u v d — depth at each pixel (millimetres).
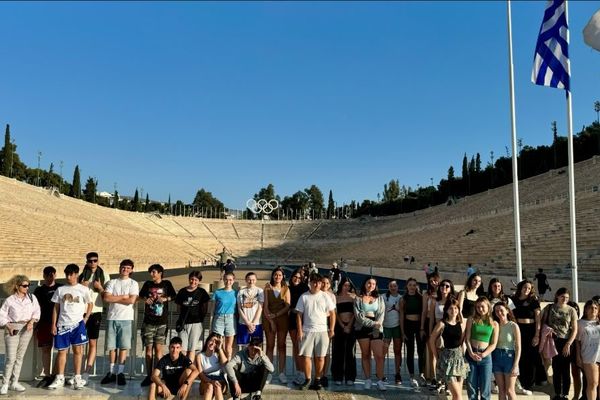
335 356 10305
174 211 154375
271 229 113812
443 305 9680
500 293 10047
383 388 9695
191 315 9789
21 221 47531
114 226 76312
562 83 13203
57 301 9453
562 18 13273
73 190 108250
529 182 66000
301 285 11117
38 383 9688
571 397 10578
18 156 101250
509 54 14469
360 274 61156
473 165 91875
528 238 39906
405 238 75250
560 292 9664
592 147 65125
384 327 10375
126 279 9945
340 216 148375
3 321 9023
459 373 8484
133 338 10508
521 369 10141
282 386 9852
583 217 36875
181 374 8820
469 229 57594
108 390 9328
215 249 101312
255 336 9922
